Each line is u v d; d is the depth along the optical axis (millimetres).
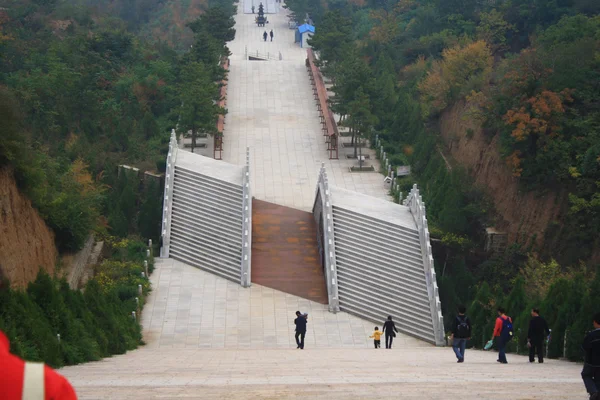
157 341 52375
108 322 43094
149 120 87688
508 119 67250
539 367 30453
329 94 101688
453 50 91875
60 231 59531
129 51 109062
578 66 71062
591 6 99750
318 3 156250
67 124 85688
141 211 68875
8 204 49406
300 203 74312
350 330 55625
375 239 62906
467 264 69188
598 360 19734
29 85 87500
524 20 108438
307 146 87562
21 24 120750
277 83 105438
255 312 57594
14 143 50531
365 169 81875
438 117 92375
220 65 105500
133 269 61094
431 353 43125
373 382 21516
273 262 64500
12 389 6129
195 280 62125
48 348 31359
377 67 107000
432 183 74375
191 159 75438
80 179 65438
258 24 152125
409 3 136875
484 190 74250
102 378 23500
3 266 46531
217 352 45094
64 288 40688
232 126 92062
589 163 63688
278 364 31641
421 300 58312
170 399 17344
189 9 162750
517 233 69000
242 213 66875
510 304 48531
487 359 36219
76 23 131875
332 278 59375
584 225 63375
